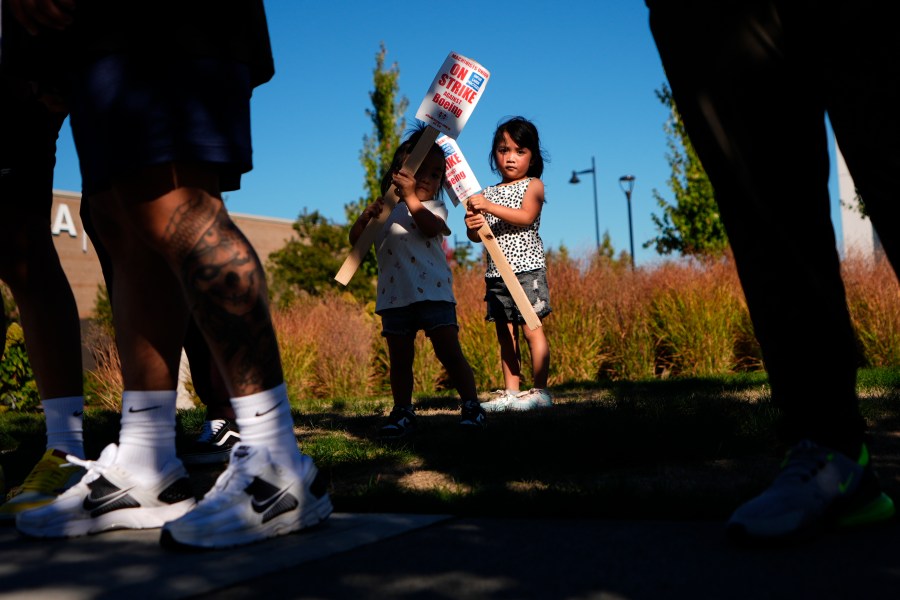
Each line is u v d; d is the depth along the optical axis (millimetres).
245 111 1689
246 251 1632
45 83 1818
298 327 8648
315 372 8531
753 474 2109
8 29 1732
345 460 2707
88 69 1611
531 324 3967
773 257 1496
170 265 1638
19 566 1425
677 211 11961
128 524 1715
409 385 3504
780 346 1509
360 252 3516
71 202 22359
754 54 1474
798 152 1495
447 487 2156
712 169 1531
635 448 2424
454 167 4102
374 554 1400
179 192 1596
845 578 1154
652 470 2227
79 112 1646
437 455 2703
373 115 15750
